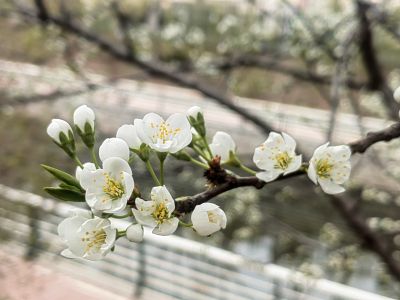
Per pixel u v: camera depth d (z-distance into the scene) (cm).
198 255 89
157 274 89
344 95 106
